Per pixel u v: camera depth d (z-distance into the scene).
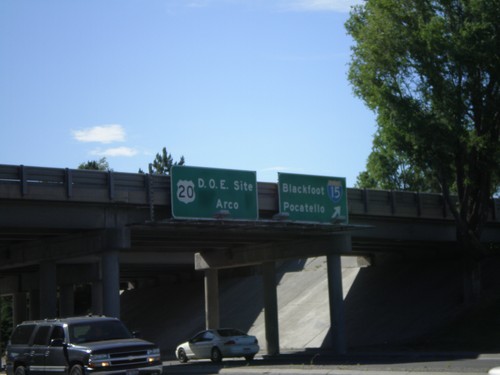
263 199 38.34
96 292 56.56
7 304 91.12
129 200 34.19
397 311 51.00
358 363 30.05
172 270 71.94
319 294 58.78
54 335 21.16
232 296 67.00
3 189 30.95
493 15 39.62
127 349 19.95
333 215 39.28
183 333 63.31
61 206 33.34
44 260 39.00
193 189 34.38
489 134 42.44
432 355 33.75
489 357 31.41
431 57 40.47
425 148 41.75
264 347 53.53
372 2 42.31
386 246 53.53
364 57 42.38
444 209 48.53
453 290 49.56
